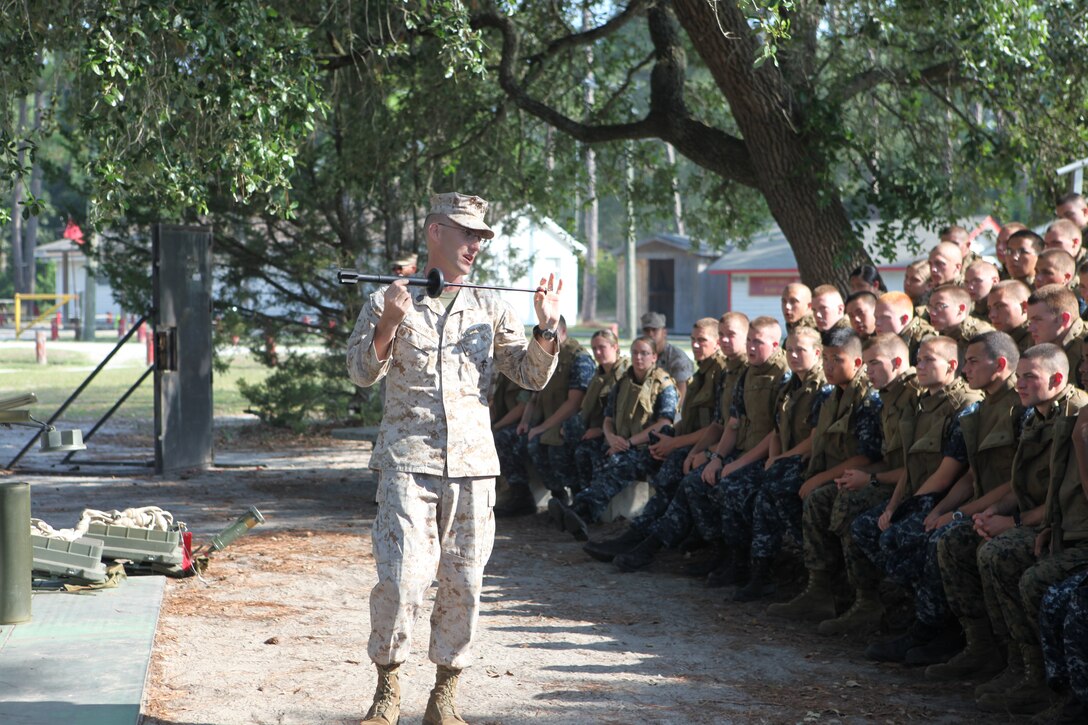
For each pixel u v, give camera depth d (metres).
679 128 12.73
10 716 4.70
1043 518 5.26
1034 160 12.59
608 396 9.70
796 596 7.21
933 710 5.19
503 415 10.78
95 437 17.22
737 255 42.62
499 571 8.15
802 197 11.69
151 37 8.71
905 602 6.97
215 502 10.99
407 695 5.30
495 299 4.79
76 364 31.50
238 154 8.83
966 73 11.74
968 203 14.45
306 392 17.19
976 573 5.64
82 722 4.64
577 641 6.32
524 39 14.81
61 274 66.62
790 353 7.55
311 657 5.88
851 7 12.49
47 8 9.02
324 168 16.22
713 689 5.48
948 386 6.24
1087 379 5.66
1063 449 5.16
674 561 8.55
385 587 4.46
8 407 6.32
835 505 6.69
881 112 13.99
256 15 8.76
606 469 9.28
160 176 9.17
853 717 5.08
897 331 7.43
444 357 4.58
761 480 7.62
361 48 12.40
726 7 10.88
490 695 5.32
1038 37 11.05
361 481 12.68
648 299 51.59
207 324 13.41
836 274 11.75
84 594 6.81
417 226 16.67
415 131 14.28
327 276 17.00
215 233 16.69
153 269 12.78
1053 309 5.94
